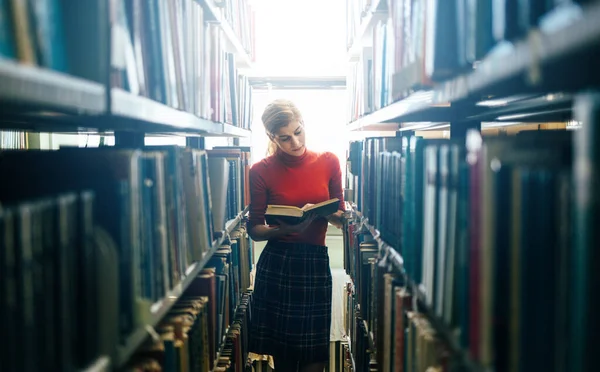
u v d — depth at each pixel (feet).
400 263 4.65
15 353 1.91
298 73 14.79
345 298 11.37
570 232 1.76
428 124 7.64
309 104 15.69
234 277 8.76
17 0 1.97
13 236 1.91
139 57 3.42
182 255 4.33
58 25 2.45
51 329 2.19
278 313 7.47
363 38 8.49
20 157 3.07
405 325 4.40
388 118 5.59
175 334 4.34
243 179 10.73
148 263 3.35
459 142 3.84
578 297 1.66
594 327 1.61
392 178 5.44
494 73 2.34
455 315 2.98
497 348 2.31
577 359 1.67
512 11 2.28
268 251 7.68
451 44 3.10
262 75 15.07
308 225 7.25
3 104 2.14
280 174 7.83
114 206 2.88
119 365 2.80
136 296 3.02
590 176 1.60
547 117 4.75
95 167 2.97
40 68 2.00
